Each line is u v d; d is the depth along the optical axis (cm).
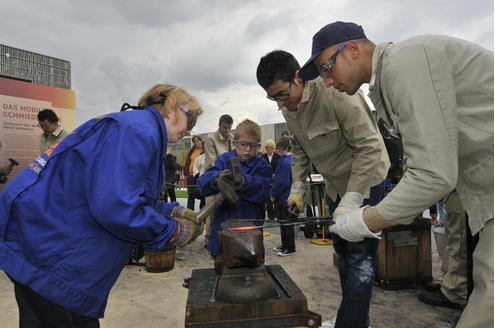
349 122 175
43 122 405
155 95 140
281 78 173
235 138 244
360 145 175
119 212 107
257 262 135
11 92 477
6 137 472
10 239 117
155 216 118
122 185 108
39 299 117
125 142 113
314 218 161
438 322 218
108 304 252
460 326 115
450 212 229
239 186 172
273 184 367
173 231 126
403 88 106
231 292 125
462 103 110
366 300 177
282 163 361
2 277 308
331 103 178
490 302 107
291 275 310
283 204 363
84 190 115
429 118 102
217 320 123
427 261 276
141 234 114
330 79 138
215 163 249
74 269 113
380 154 174
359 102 178
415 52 107
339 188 209
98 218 108
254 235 134
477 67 108
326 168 203
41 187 115
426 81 104
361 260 177
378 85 124
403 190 108
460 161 118
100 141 116
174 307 247
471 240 133
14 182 120
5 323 222
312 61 139
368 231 119
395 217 111
